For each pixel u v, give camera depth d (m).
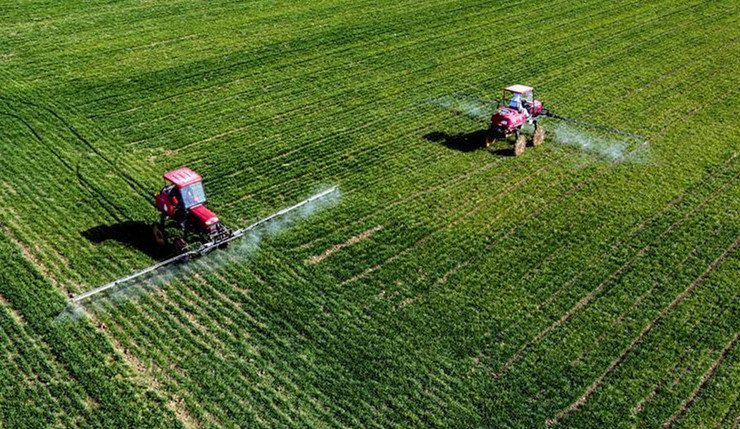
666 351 22.50
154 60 46.09
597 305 24.45
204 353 22.28
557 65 45.78
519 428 19.78
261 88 42.09
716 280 25.66
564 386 21.17
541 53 47.91
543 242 27.86
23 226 28.55
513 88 35.12
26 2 57.22
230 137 36.22
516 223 29.14
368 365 21.84
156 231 26.97
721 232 28.48
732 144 35.44
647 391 21.06
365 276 25.91
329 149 34.94
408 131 36.84
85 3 57.44
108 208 29.97
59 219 29.09
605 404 20.59
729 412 20.39
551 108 39.38
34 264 26.23
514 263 26.58
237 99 40.62
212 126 37.38
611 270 26.22
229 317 23.84
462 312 24.09
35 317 23.55
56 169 33.00
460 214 29.69
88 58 46.25
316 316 23.84
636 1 60.03
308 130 36.94
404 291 25.03
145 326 23.39
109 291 24.97
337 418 20.08
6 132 36.38
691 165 33.47
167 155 34.41
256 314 23.92
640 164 33.56
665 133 36.56
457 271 26.20
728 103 40.12
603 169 33.22
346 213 29.67
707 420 20.08
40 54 46.78
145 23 53.09
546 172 32.97
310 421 19.91
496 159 34.16
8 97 40.38
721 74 44.34
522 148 34.31
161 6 57.19
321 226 28.72
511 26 53.38
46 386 21.00
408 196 31.06
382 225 28.98
